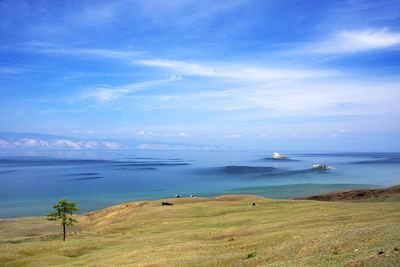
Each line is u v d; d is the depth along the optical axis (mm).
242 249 36125
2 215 112625
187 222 67375
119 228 69562
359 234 28906
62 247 49344
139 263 33500
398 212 52281
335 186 170375
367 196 105062
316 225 44906
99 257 41438
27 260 42375
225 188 177875
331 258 23750
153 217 77125
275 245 34062
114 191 173875
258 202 92500
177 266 30766
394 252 20719
